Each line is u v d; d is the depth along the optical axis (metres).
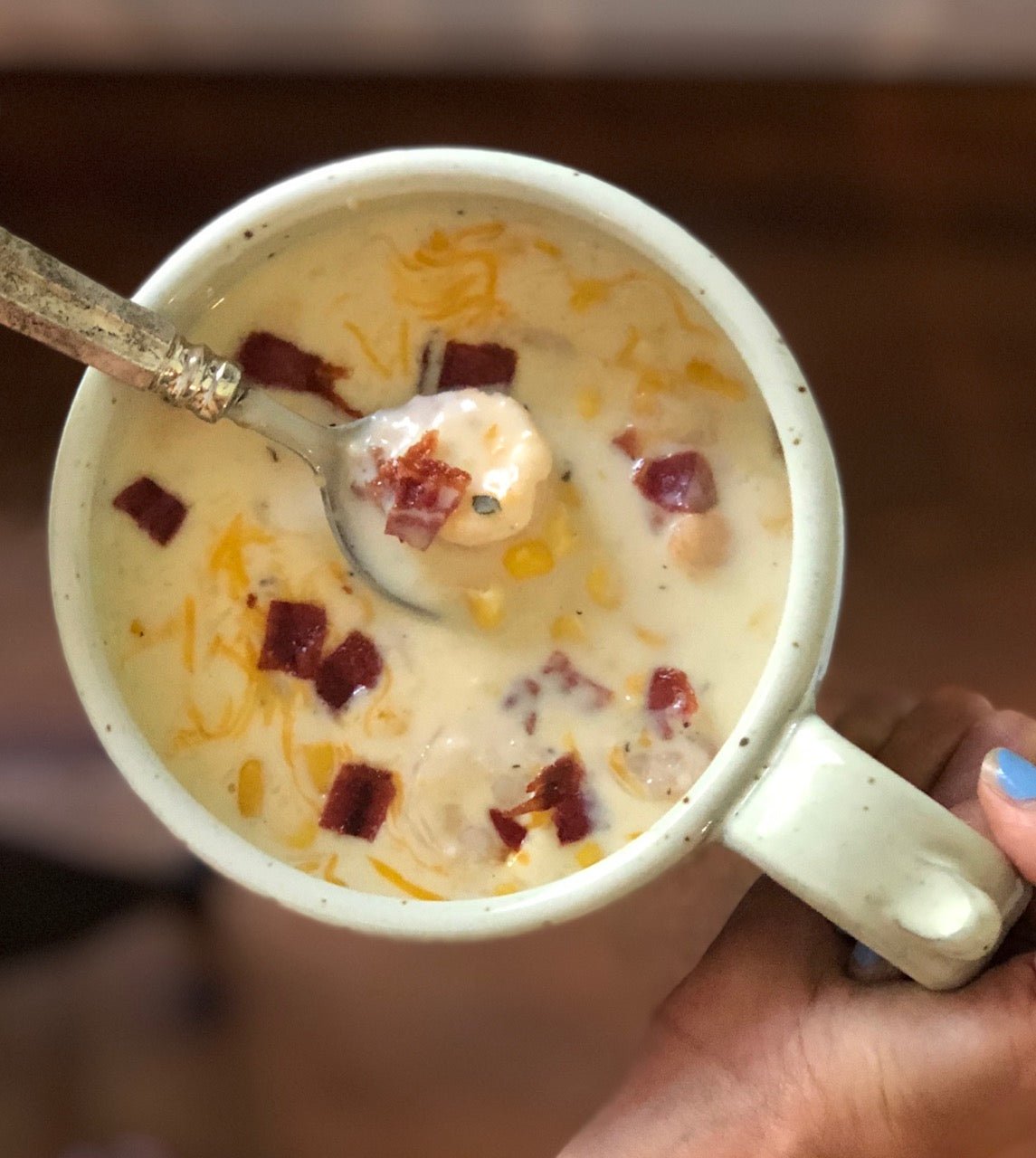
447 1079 0.36
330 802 0.24
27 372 0.34
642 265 0.23
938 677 0.35
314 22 0.31
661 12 0.31
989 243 0.33
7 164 0.33
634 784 0.23
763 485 0.23
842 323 0.34
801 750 0.21
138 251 0.33
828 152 0.33
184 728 0.24
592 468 0.24
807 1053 0.24
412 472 0.23
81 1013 0.37
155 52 0.32
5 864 0.36
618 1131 0.25
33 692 0.35
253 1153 0.37
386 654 0.24
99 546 0.24
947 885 0.21
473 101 0.33
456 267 0.24
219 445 0.24
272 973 0.37
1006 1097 0.23
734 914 0.27
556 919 0.22
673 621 0.24
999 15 0.31
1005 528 0.34
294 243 0.24
